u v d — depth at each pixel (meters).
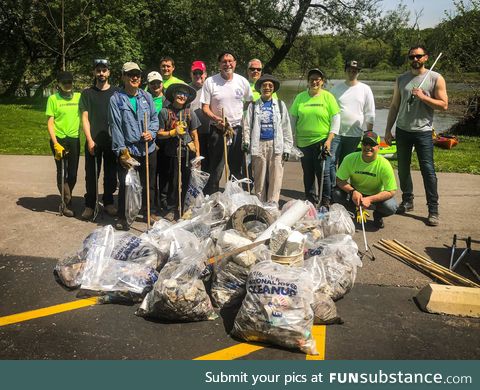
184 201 6.27
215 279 4.20
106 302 4.14
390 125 6.85
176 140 6.21
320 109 6.52
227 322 3.89
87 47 29.16
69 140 6.28
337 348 3.56
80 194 7.57
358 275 4.78
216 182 6.55
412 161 11.03
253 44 26.30
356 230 6.04
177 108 6.25
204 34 26.56
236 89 6.41
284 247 4.00
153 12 28.52
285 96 32.56
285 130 6.38
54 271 4.61
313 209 5.32
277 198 6.47
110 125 5.66
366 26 24.97
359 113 6.99
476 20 20.39
